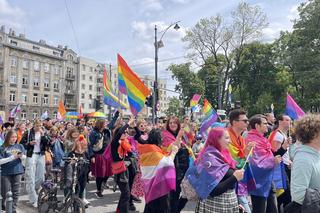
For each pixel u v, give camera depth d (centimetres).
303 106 3772
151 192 492
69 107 8244
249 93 4500
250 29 3862
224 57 4259
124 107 795
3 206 667
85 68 8794
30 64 7188
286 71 4116
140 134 773
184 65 4719
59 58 7881
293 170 295
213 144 369
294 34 3697
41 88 7444
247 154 473
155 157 498
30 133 816
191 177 369
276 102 4275
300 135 302
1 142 752
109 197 880
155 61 2041
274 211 498
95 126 863
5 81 6619
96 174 857
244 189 479
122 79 726
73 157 665
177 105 6944
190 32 4025
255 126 509
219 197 354
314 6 3459
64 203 636
